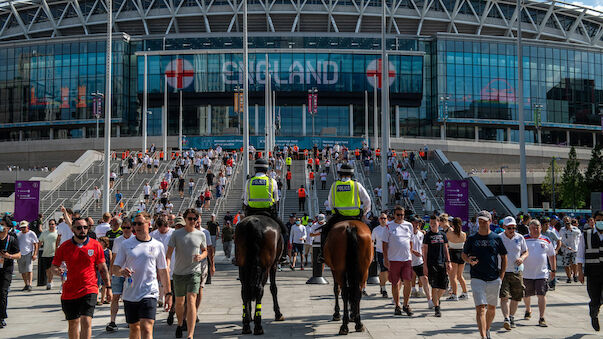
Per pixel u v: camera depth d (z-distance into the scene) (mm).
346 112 76938
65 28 86188
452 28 86250
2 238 9727
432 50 78062
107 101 23000
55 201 33938
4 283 9625
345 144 62562
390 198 34125
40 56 76188
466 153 74125
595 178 52969
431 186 38125
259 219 8531
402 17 83125
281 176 40906
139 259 6836
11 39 90562
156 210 31859
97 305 12156
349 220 8633
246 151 26672
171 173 38938
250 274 8086
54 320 10258
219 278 17281
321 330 8781
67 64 75562
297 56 74562
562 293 13781
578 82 80812
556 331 8812
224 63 74250
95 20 84438
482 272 7895
